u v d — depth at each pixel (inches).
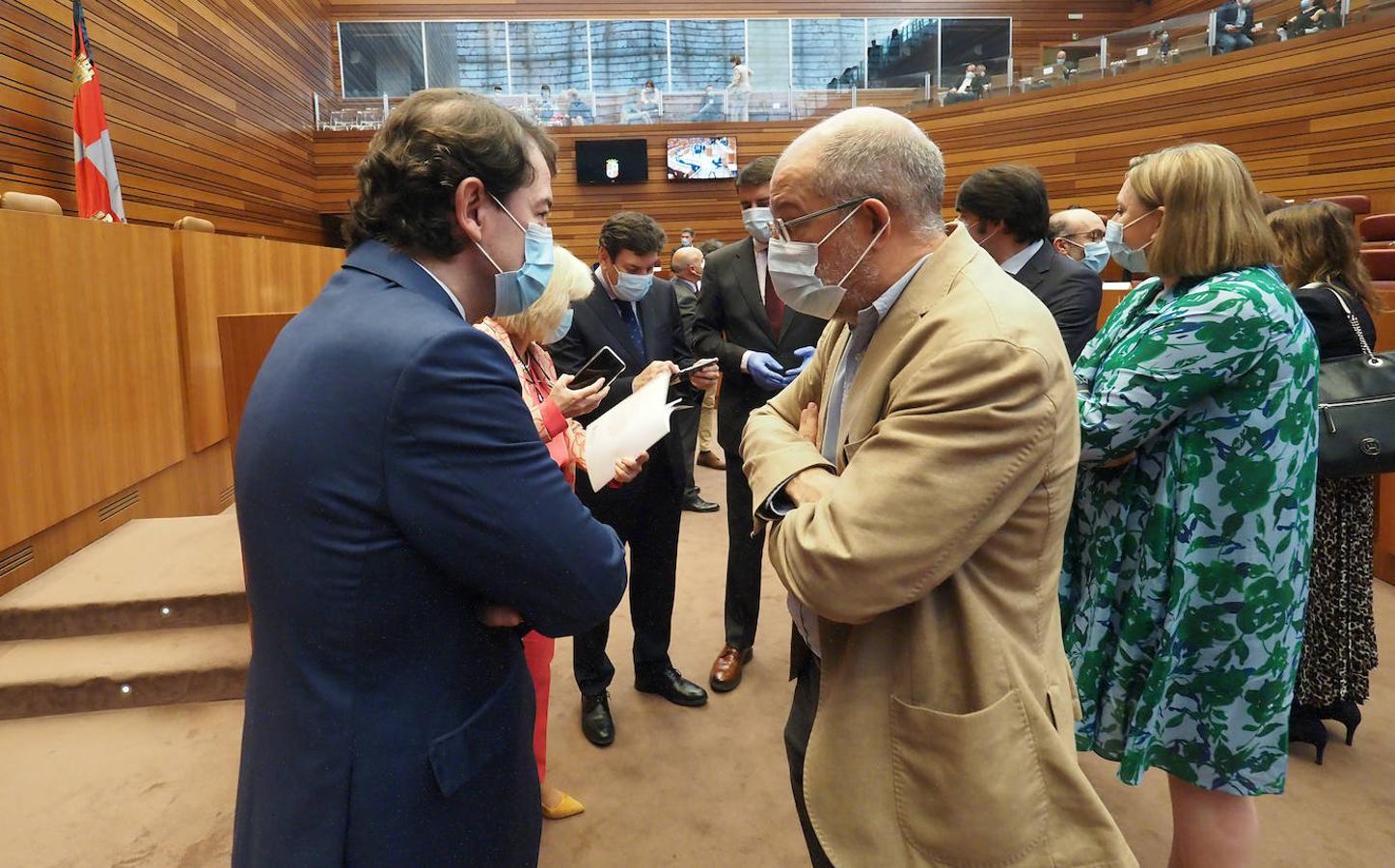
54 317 124.1
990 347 36.0
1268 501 54.5
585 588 33.7
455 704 33.8
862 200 41.1
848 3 523.5
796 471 43.5
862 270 42.4
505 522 31.3
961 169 447.8
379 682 32.1
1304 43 335.9
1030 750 38.8
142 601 112.9
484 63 513.0
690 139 487.2
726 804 82.2
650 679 103.3
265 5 390.0
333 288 34.9
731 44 522.3
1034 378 35.8
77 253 130.3
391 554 31.1
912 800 39.7
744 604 106.0
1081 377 64.9
